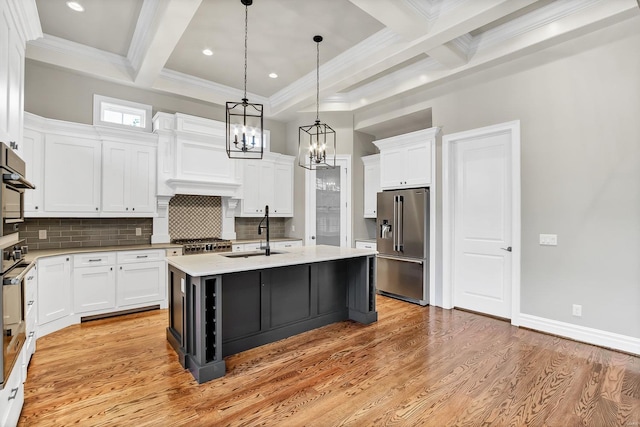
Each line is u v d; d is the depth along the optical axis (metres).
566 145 3.31
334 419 2.03
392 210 4.94
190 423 1.98
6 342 1.63
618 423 1.97
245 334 3.06
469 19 2.99
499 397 2.26
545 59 3.45
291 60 4.38
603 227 3.09
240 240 5.64
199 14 3.34
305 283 3.55
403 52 3.62
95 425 1.95
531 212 3.55
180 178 4.70
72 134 4.00
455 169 4.37
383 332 3.51
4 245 1.69
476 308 4.17
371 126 5.59
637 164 2.91
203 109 5.38
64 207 3.92
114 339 3.30
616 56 3.01
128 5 3.18
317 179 6.01
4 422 1.68
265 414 2.07
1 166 1.60
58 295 3.55
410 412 2.10
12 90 2.09
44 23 3.49
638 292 2.90
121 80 4.33
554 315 3.40
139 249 4.22
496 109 3.84
